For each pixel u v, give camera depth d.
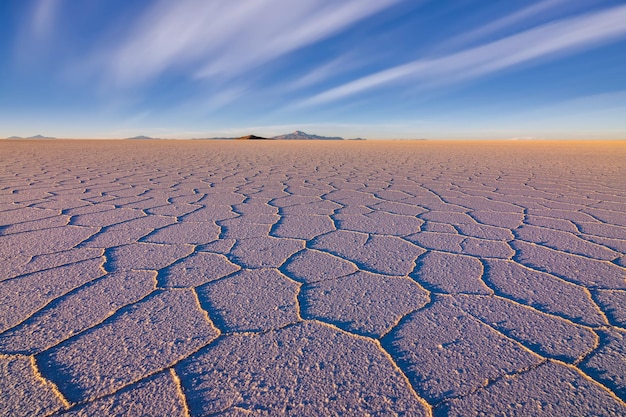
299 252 1.69
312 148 13.77
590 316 1.08
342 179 4.45
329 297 1.22
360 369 0.84
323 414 0.70
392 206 2.81
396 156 8.90
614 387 0.77
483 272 1.44
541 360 0.87
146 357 0.88
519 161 7.23
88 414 0.69
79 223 2.20
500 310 1.12
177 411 0.71
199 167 5.89
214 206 2.77
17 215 2.40
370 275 1.41
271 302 1.17
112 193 3.31
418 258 1.61
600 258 1.60
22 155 8.17
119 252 1.66
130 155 8.66
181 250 1.71
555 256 1.63
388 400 0.74
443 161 7.29
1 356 0.87
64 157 7.72
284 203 2.92
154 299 1.19
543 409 0.71
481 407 0.72
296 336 0.97
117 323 1.03
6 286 1.27
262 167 5.99
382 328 1.02
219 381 0.79
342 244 1.82
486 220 2.34
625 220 2.32
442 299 1.20
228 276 1.39
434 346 0.93
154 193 3.34
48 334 0.97
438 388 0.77
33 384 0.78
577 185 3.88
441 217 2.43
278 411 0.71
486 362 0.86
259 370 0.83
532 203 2.90
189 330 1.00
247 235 1.98
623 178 4.45
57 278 1.35
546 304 1.16
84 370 0.82
